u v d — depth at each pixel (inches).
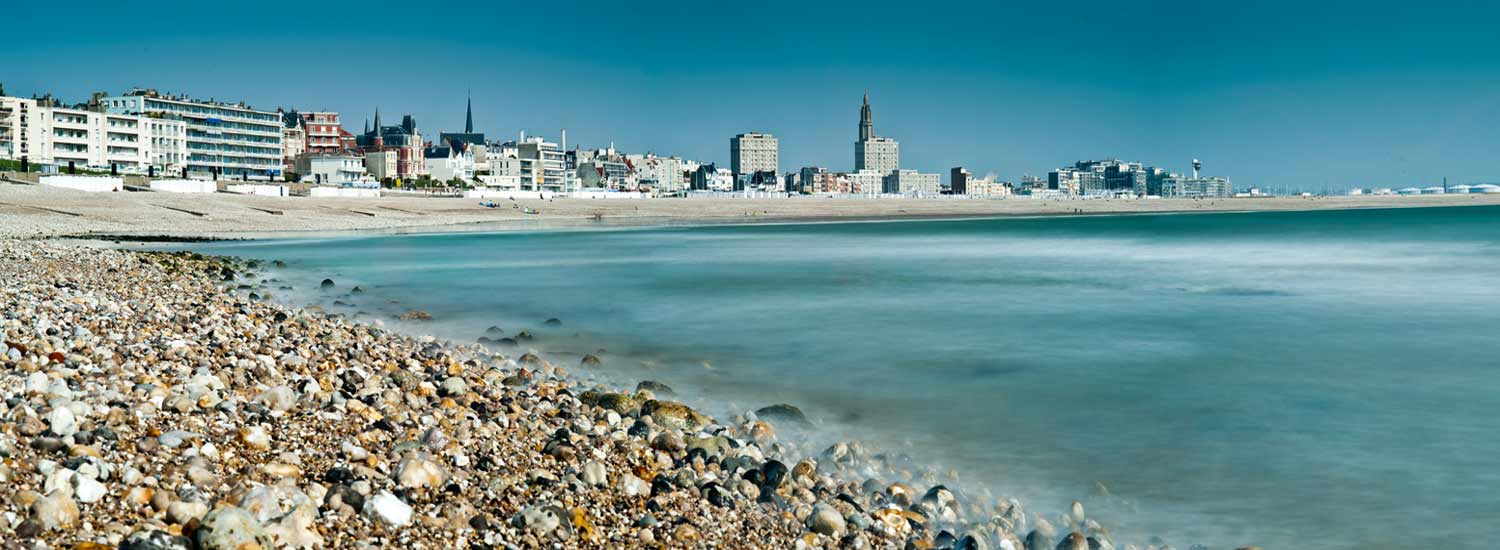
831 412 712.4
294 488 347.3
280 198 5477.4
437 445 453.4
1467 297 1596.9
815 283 1856.5
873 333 1161.4
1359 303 1507.1
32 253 1820.9
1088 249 3228.3
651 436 570.3
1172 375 876.6
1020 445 616.1
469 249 2952.8
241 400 496.7
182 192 5339.6
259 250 2787.9
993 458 585.0
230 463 381.7
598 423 584.7
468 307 1393.9
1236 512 486.0
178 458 370.9
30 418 382.3
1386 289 1744.6
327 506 343.3
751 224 5905.5
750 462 509.0
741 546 383.6
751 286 1768.0
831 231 4906.5
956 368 913.5
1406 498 508.4
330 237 3614.7
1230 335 1145.4
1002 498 502.9
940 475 542.3
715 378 852.0
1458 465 570.6
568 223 5364.2
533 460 461.1
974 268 2281.0
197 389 495.5
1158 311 1395.2
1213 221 6929.1
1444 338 1118.4
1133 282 1895.9
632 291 1667.1
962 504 483.8
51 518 290.7
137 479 333.1
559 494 405.4
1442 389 810.2
